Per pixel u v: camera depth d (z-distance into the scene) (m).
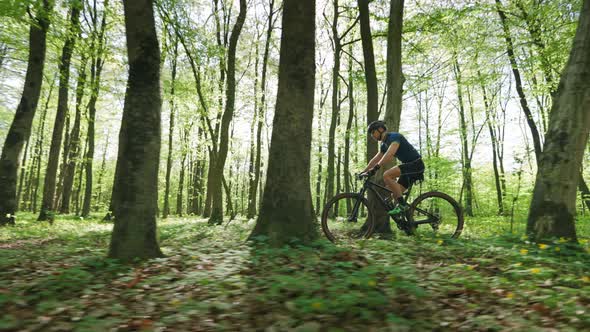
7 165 10.65
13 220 10.69
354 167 23.58
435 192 6.20
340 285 3.04
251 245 5.10
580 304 2.71
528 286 3.18
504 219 12.34
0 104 22.42
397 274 3.30
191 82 17.86
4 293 3.15
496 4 13.03
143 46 4.76
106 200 40.66
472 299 2.99
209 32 18.08
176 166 35.94
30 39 11.09
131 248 4.51
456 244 5.22
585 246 5.02
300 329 2.34
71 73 11.97
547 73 12.81
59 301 3.10
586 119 5.07
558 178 5.06
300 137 5.53
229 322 2.56
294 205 5.37
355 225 9.45
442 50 14.84
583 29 5.10
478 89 20.73
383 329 2.38
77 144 19.80
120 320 2.57
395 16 8.30
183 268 4.08
